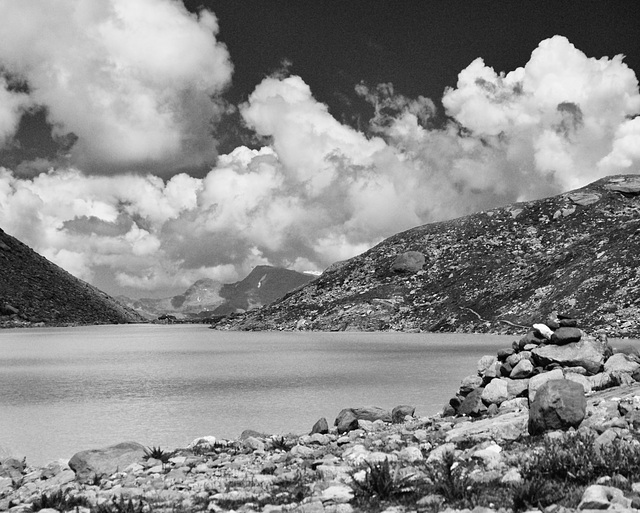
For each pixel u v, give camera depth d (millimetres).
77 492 13891
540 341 25047
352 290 172625
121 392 39125
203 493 12836
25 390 40625
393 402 32125
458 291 144250
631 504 8633
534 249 160875
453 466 12562
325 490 11594
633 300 93562
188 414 30000
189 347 91188
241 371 52188
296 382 42969
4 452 21109
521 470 11125
